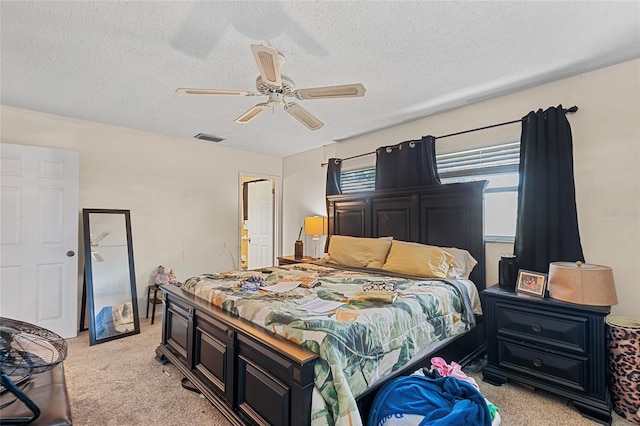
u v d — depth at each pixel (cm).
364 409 154
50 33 187
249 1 160
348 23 178
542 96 263
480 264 289
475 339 264
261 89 200
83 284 346
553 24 181
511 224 284
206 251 452
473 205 294
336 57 215
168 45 200
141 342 311
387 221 364
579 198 243
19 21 176
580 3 163
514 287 244
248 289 227
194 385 210
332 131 393
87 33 188
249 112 228
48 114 330
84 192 353
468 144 307
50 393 136
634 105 222
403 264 294
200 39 194
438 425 132
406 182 348
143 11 167
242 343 174
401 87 265
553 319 206
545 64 228
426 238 328
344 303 192
